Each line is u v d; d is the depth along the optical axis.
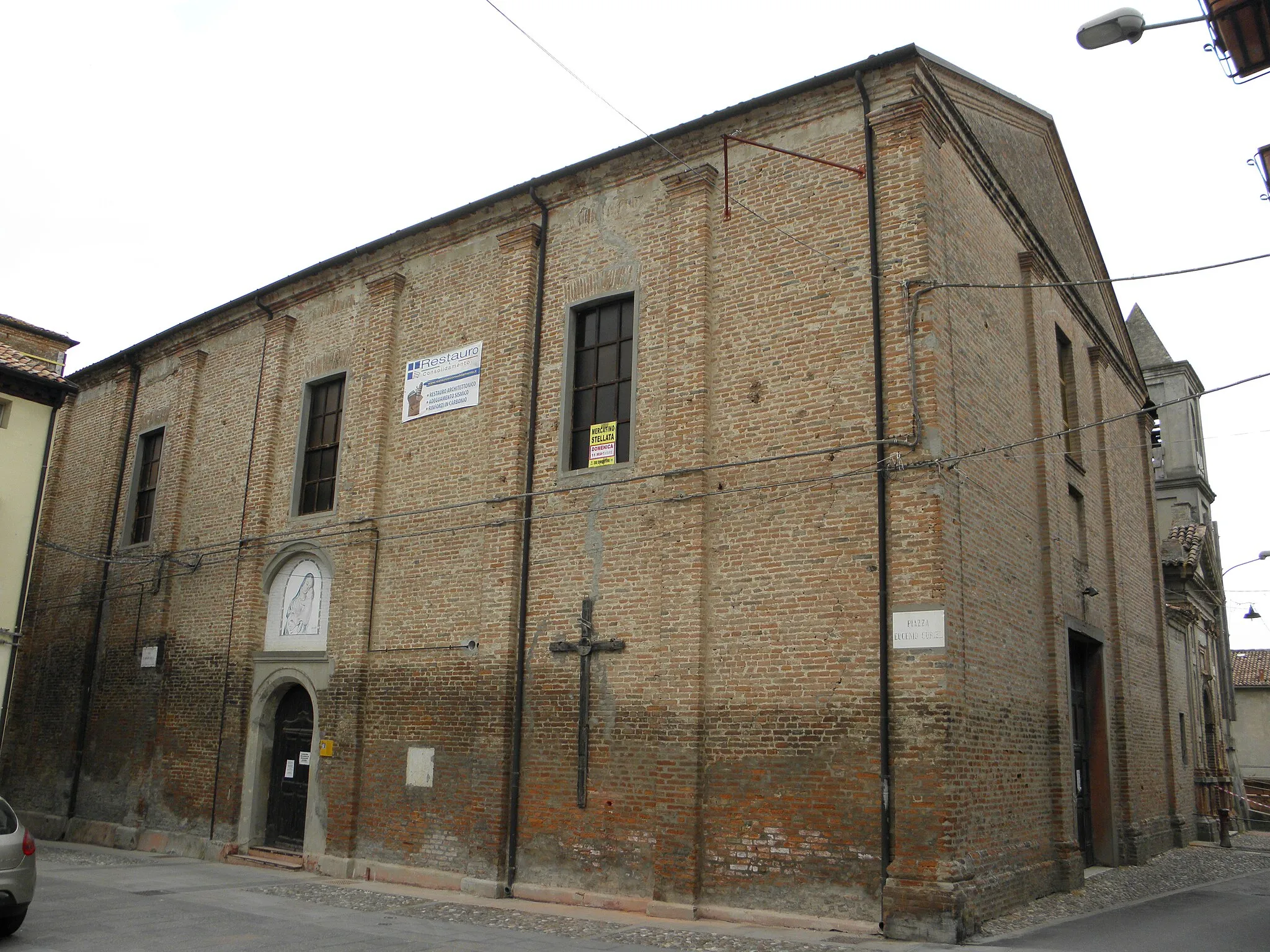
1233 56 9.47
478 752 13.97
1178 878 16.12
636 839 12.37
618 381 14.34
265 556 18.12
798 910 10.99
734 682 12.03
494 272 16.11
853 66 12.69
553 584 13.99
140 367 22.98
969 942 9.95
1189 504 29.41
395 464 16.59
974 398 12.66
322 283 18.78
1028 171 16.91
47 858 16.80
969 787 10.98
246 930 10.63
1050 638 14.23
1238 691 41.59
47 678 22.45
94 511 22.78
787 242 12.98
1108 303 21.28
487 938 10.28
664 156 14.41
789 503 12.13
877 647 11.12
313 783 16.05
